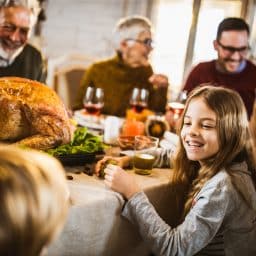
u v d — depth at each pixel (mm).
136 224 1382
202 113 1442
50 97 1615
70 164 1594
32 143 1520
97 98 2271
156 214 1374
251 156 1500
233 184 1369
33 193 545
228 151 1427
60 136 1571
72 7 4441
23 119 1578
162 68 4168
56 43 4586
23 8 2354
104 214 1313
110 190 1389
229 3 3611
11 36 2367
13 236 513
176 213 1677
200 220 1325
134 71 2977
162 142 1985
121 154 1775
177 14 3959
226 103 1438
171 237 1320
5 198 519
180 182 1607
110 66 2994
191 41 3791
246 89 2785
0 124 1569
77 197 1289
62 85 3258
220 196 1341
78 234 1252
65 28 4520
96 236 1309
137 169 1623
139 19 2963
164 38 4086
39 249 560
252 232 1431
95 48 4422
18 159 580
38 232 544
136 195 1382
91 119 2262
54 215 570
